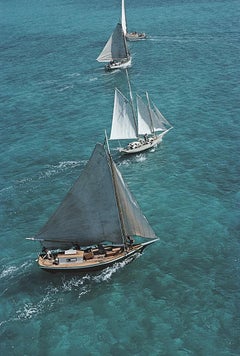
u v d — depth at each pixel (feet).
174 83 305.12
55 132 247.70
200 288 132.57
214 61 343.05
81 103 287.69
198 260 143.95
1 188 195.93
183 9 536.83
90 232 143.64
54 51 411.75
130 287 134.82
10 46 442.50
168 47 392.06
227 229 157.89
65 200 136.56
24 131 252.01
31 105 289.74
